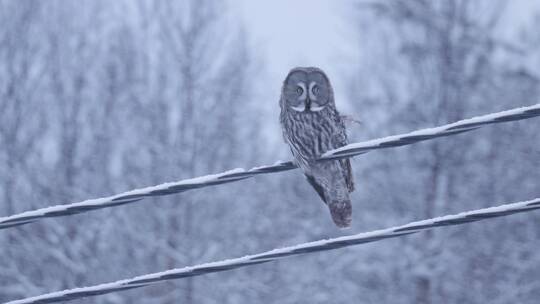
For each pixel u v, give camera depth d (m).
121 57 22.41
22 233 18.59
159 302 17.94
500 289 18.78
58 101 22.86
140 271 18.14
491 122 7.00
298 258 18.62
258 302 18.14
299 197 19.47
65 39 24.62
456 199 19.61
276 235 18.97
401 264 18.56
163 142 19.66
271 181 19.70
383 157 19.80
